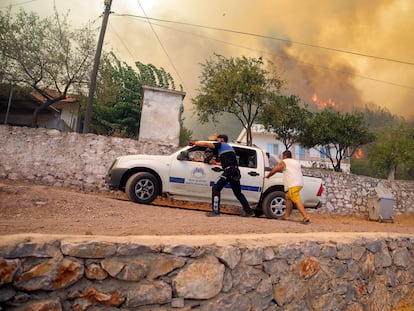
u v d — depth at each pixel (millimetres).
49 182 10195
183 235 3348
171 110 15562
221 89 15164
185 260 2758
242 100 15555
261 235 3672
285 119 18594
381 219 12445
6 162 10000
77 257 2371
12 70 14727
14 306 2104
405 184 15219
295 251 3590
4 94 18016
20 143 10258
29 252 2223
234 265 3014
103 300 2359
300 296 3516
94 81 13461
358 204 13867
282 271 3406
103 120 23078
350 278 4168
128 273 2482
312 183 7945
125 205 6922
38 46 14469
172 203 10547
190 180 7496
